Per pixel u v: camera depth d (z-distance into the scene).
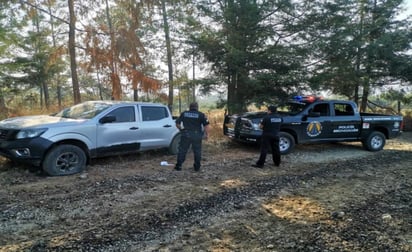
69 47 11.45
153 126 8.04
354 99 18.20
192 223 4.23
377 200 5.29
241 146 10.48
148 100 14.92
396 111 20.34
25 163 6.66
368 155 9.80
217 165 7.75
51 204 4.73
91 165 7.24
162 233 3.90
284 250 3.54
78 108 7.70
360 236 3.89
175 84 14.45
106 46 11.46
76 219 4.23
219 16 12.51
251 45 12.42
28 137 6.00
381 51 16.08
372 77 17.20
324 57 13.73
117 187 5.65
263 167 7.69
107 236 3.77
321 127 9.84
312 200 5.27
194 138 7.04
